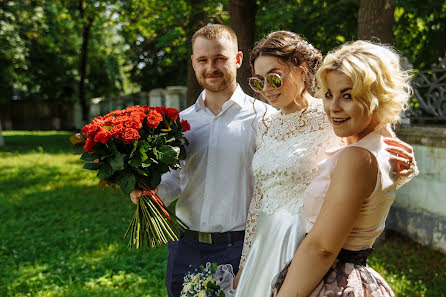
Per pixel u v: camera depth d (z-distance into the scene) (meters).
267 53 1.84
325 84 1.35
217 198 2.44
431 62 8.91
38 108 24.17
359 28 4.50
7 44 13.74
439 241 4.55
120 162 2.05
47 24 14.82
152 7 9.15
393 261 4.35
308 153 1.83
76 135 2.18
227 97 2.48
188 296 2.28
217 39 2.34
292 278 1.34
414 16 8.42
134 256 4.62
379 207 1.37
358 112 1.30
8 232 5.57
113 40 21.62
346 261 1.43
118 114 2.29
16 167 10.58
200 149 2.48
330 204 1.31
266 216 1.90
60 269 4.27
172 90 9.35
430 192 4.74
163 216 2.22
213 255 2.48
